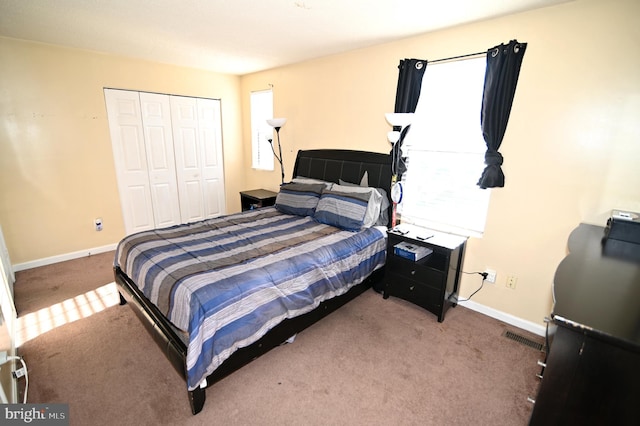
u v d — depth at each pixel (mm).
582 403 897
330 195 2986
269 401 1695
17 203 3168
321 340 2221
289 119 4020
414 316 2553
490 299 2557
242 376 1872
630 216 1716
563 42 1982
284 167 4234
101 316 2465
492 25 2266
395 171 2908
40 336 2205
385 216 3021
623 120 1845
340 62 3299
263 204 4051
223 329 1604
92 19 2420
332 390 1776
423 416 1619
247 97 4641
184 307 1580
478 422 1590
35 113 3145
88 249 3689
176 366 1641
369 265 2643
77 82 3342
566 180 2088
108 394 1722
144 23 2492
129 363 1965
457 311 2646
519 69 2152
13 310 2342
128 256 2252
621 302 976
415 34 2637
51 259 3436
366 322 2453
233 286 1699
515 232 2357
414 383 1838
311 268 2090
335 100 3424
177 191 4367
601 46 1860
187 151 4367
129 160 3861
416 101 2707
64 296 2754
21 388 1735
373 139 3152
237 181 5016
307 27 2523
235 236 2529
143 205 4074
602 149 1933
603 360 843
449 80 2570
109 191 3760
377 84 3023
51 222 3398
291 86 3904
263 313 1781
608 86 1866
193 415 1600
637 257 1407
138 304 2092
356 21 2367
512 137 2264
